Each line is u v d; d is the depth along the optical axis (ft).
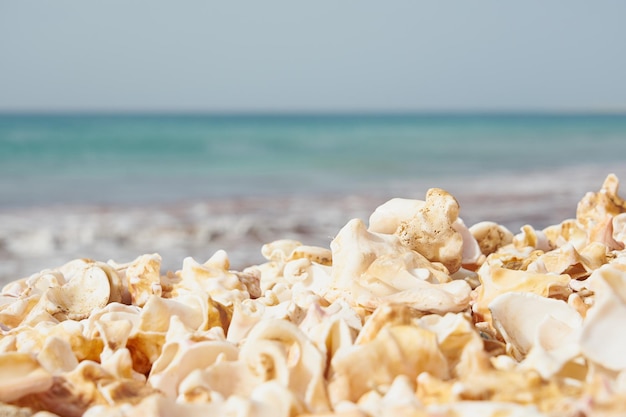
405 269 2.73
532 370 2.18
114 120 70.18
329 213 17.98
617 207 3.63
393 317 2.37
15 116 87.35
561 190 20.67
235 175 33.86
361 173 34.19
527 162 36.35
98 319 2.77
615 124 77.56
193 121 72.95
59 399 2.27
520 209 16.71
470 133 60.95
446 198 3.05
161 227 16.15
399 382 2.20
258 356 2.30
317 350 2.32
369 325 2.37
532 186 22.53
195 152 43.80
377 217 3.14
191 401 2.23
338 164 38.55
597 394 2.06
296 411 2.15
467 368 2.27
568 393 2.11
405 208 3.10
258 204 20.84
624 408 1.97
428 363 2.29
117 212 19.58
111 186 29.37
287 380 2.28
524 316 2.57
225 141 49.80
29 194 26.40
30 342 2.61
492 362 2.30
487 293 2.77
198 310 2.73
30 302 3.04
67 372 2.42
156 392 2.31
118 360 2.42
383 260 2.75
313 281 3.09
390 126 70.79
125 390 2.29
